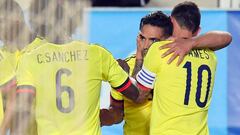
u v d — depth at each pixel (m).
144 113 14.27
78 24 9.42
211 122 22.47
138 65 14.22
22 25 9.70
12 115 9.86
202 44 13.53
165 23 14.02
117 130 21.69
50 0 9.32
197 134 13.52
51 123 10.94
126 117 14.49
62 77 10.65
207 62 13.70
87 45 10.23
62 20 9.38
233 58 22.66
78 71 10.25
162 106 13.37
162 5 30.16
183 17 13.64
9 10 9.57
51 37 10.16
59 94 10.85
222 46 13.84
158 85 13.38
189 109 13.38
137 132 14.46
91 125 11.85
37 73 10.88
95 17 22.78
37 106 10.98
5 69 10.55
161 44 13.45
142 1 28.58
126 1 27.92
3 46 10.39
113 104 14.38
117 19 22.86
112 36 22.86
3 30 9.76
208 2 29.41
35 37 10.12
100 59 12.23
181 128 13.34
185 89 13.32
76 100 10.34
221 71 22.61
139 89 13.47
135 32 22.84
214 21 23.00
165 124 13.34
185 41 13.48
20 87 10.69
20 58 10.80
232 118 22.47
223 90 22.56
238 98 22.55
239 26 22.88
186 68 13.34
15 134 9.70
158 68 13.33
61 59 10.55
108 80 12.69
